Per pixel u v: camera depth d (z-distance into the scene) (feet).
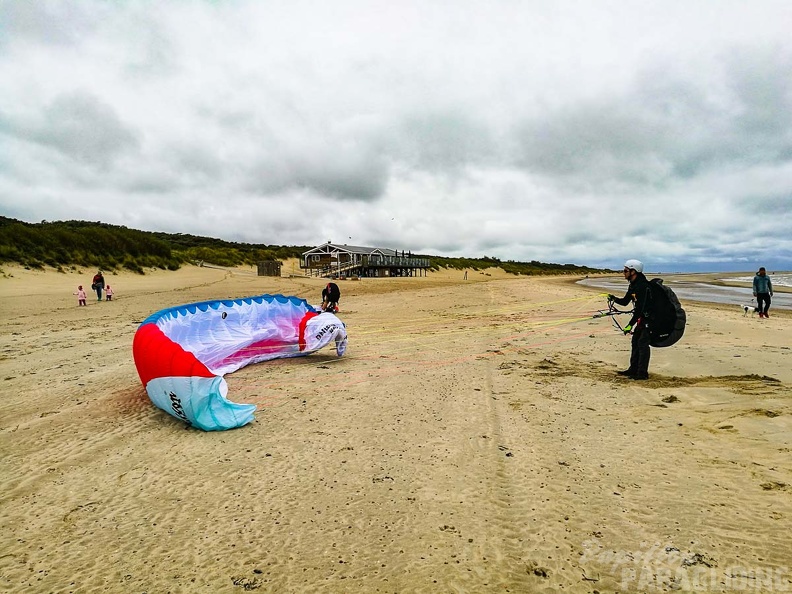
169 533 11.85
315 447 17.07
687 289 132.67
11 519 12.55
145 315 58.49
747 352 32.04
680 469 14.93
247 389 24.71
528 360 31.42
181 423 19.57
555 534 11.69
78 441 17.72
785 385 23.25
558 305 71.87
